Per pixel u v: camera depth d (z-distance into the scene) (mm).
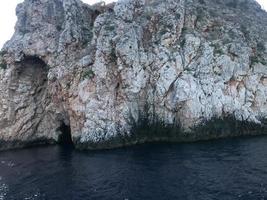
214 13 72875
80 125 63438
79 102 62844
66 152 60531
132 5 67438
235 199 33375
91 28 72500
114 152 56000
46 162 53938
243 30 71375
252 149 50562
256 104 64000
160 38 64625
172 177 40938
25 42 70688
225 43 66000
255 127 61500
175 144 58125
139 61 62469
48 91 72375
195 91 61062
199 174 41156
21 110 71312
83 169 47719
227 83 63375
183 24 67250
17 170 50625
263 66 66375
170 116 61531
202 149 52812
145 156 51531
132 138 60688
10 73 70312
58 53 67250
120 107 61906
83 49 67812
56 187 41375
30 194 39688
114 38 63031
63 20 71562
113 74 63156
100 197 36938
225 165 43719
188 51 63781
